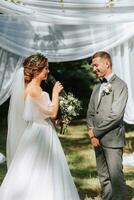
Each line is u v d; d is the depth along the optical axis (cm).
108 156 516
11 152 529
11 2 683
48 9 688
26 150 499
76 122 1309
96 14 691
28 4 686
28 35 795
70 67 1422
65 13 689
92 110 534
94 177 720
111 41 782
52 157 503
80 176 729
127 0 683
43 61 510
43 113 509
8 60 811
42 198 482
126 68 803
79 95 1486
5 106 1331
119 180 516
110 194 534
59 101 532
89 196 618
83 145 1003
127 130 1200
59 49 795
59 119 540
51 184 490
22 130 521
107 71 517
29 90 505
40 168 493
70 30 791
